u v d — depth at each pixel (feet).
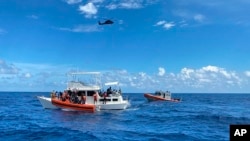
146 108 184.75
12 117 125.08
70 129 89.30
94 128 94.79
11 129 88.69
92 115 131.64
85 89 142.92
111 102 145.28
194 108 195.11
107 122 110.93
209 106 223.92
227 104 263.08
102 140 73.41
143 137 79.30
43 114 135.03
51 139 73.92
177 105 223.92
